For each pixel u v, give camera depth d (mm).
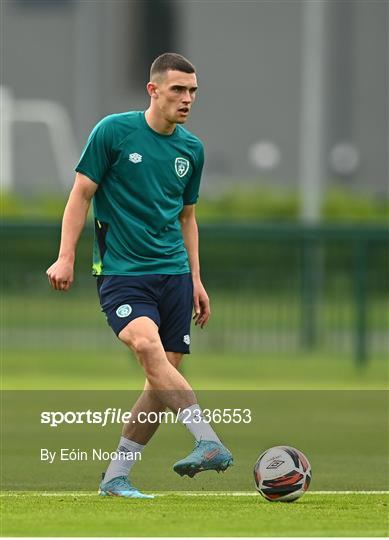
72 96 151750
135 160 27016
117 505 26438
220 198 99688
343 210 98000
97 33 145750
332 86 146750
